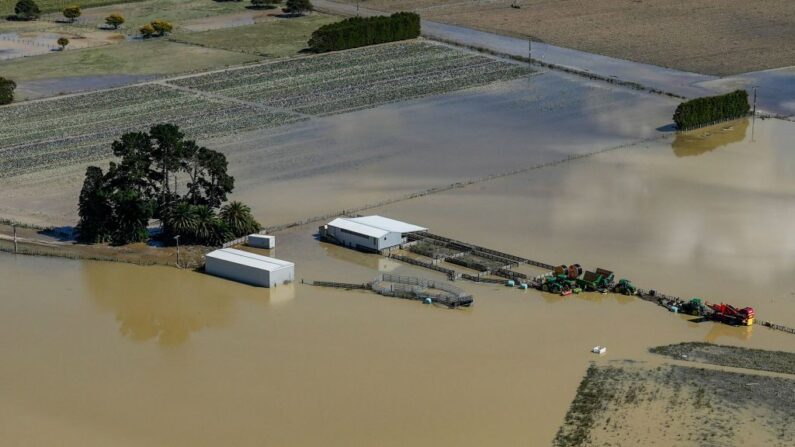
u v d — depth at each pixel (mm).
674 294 170250
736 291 171375
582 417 134250
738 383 142375
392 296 170500
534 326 159625
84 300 170000
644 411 135375
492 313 164125
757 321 161375
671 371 145625
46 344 155375
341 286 174000
